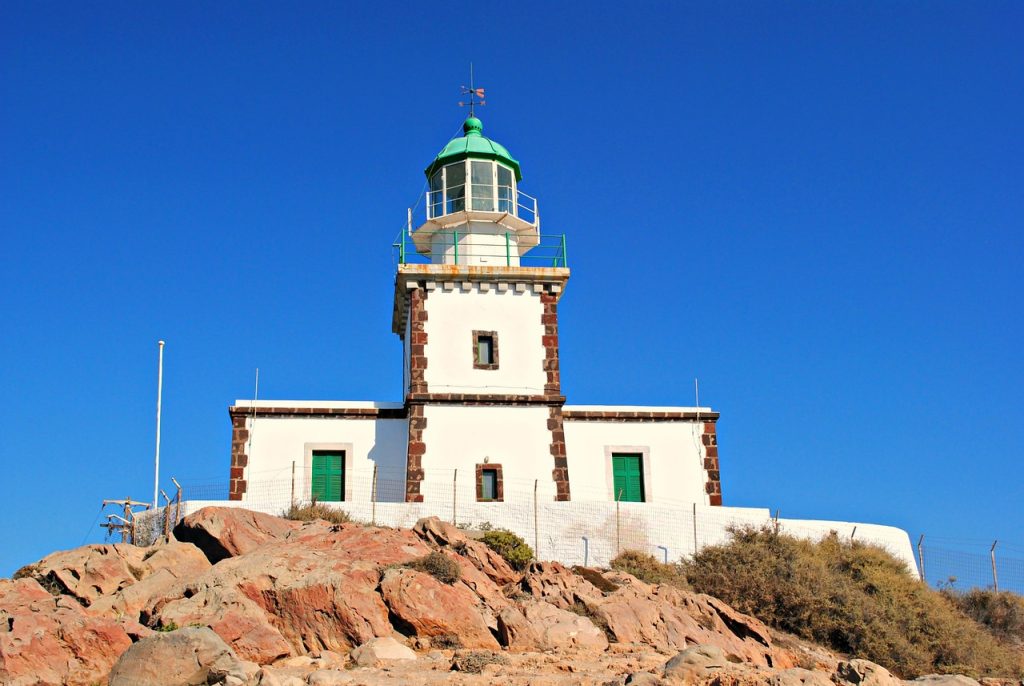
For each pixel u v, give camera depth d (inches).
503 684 803.4
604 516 1408.7
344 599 951.0
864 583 1369.3
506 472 1482.5
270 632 897.5
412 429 1481.3
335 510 1370.6
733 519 1449.3
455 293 1555.1
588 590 1134.4
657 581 1304.1
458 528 1344.7
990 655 1295.5
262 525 1155.3
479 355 1535.4
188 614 912.3
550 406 1520.7
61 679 788.6
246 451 1512.1
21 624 810.8
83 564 1048.8
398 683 803.4
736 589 1284.4
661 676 812.0
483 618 989.8
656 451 1603.1
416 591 974.4
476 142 1683.1
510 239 1657.2
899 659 1230.3
